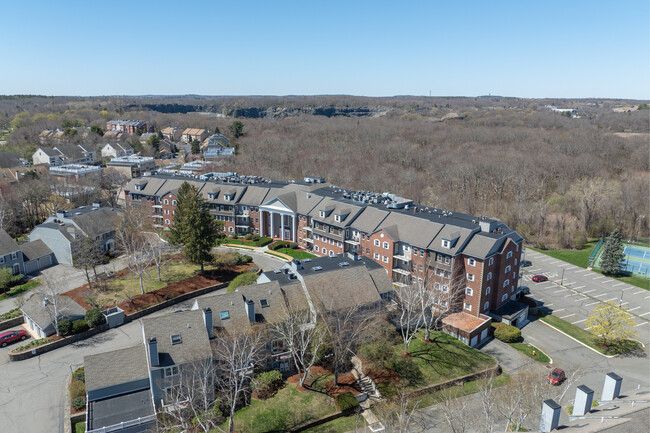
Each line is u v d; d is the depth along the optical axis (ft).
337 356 176.55
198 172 496.23
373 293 215.10
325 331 181.57
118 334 221.66
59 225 307.99
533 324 247.91
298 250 337.11
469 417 164.35
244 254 323.78
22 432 156.76
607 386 107.04
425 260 254.06
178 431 153.17
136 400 165.78
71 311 223.51
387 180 480.23
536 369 202.39
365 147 622.54
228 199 364.17
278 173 513.45
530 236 391.65
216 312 187.11
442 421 163.53
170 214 371.15
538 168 487.20
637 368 205.77
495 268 243.40
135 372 170.71
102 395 165.99
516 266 260.42
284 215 349.82
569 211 422.82
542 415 92.38
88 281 266.36
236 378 152.15
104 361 171.53
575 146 565.12
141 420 155.12
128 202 398.21
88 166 508.12
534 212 406.21
